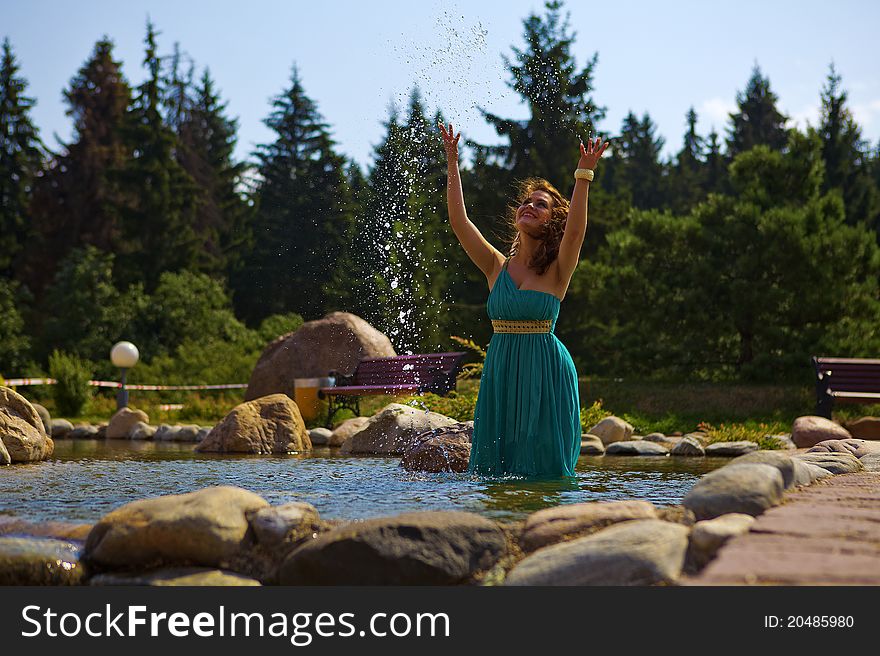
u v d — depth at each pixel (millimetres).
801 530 2383
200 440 9141
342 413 11789
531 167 23672
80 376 14383
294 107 37125
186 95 40719
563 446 4652
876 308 14766
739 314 15570
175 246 32062
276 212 32219
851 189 35312
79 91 36375
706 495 2822
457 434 5238
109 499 3775
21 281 32375
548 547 2406
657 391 14484
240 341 22656
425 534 2418
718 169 49031
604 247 22000
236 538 2615
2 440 5934
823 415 10594
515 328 4684
